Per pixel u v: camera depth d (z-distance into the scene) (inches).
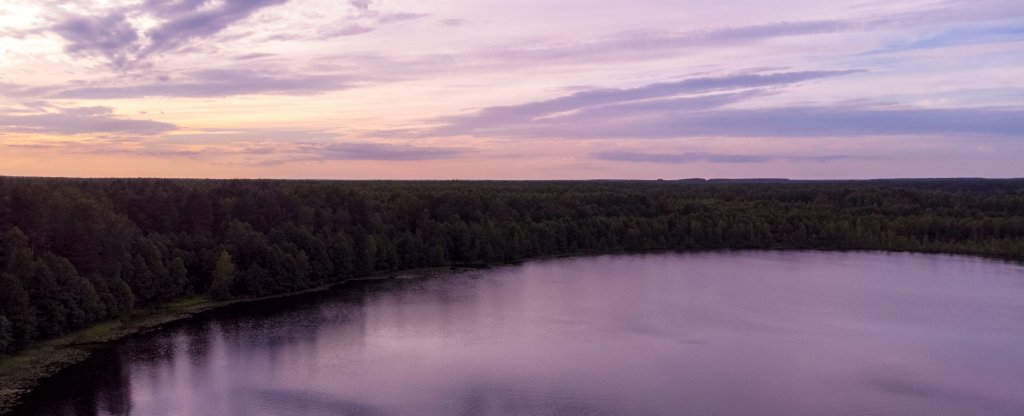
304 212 5004.9
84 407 2329.0
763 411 2364.7
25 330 2866.6
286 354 2930.6
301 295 4210.1
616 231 6584.6
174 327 3363.7
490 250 5664.4
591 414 2317.9
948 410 2393.0
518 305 3951.8
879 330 3417.8
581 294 4298.7
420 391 2507.4
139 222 4296.3
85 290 3223.4
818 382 2650.1
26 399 2391.7
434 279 4842.5
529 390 2529.5
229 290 4018.2
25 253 3048.7
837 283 4731.8
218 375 2657.5
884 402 2458.2
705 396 2491.4
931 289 4512.8
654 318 3644.2
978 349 3100.4
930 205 7731.3
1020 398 2507.4
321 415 2292.1
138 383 2561.5
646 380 2647.6
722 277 4985.2
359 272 4906.5
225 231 4473.4
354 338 3196.4
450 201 6289.4
